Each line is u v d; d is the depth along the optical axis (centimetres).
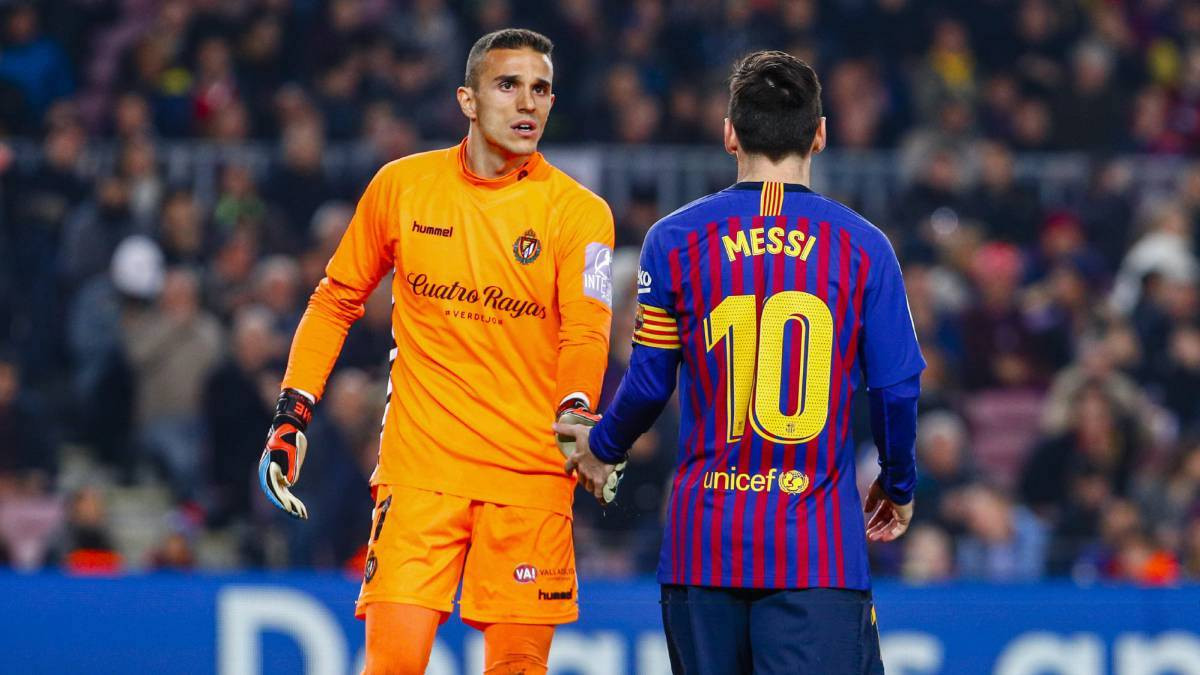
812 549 1382
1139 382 3934
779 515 1384
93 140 4334
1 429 3431
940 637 2419
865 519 1525
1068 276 4084
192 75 4375
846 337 1401
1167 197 4547
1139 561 3067
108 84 4419
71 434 3672
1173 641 2419
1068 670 2417
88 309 3731
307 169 4062
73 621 2334
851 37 4828
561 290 1587
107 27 4600
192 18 4441
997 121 4672
